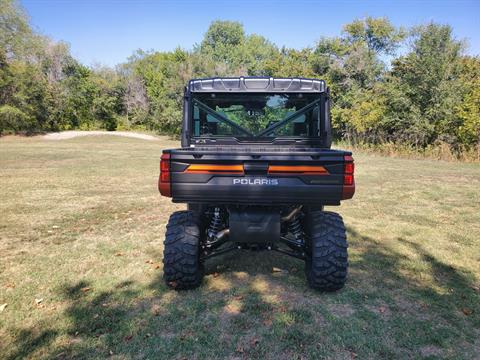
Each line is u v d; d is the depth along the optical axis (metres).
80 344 2.96
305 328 3.22
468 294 3.87
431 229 6.30
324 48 36.47
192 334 3.12
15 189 9.73
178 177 3.43
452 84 21.33
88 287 3.96
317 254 3.65
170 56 61.16
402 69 23.72
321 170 3.35
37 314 3.40
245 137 4.46
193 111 4.47
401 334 3.14
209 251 4.00
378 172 14.14
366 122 25.48
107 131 48.66
